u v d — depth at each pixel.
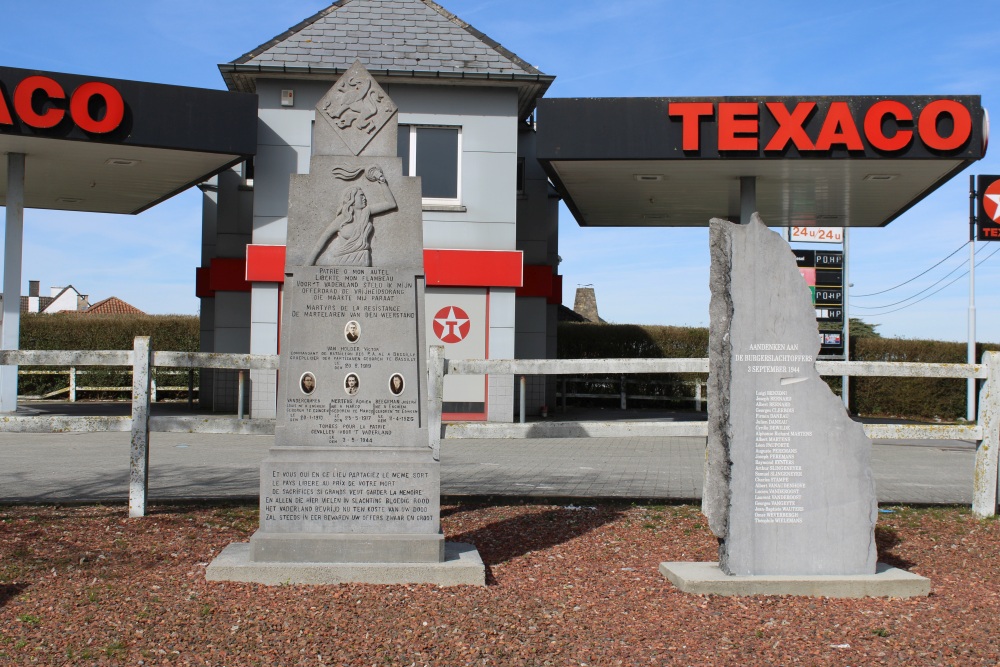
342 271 6.54
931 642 5.37
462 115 18.56
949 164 16.86
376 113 6.69
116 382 26.95
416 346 6.53
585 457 14.06
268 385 17.94
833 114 16.23
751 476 6.41
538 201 21.77
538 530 8.00
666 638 5.37
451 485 10.65
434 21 18.95
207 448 14.52
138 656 4.89
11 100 15.98
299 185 6.59
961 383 26.36
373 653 5.00
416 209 6.63
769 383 6.45
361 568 6.19
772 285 6.48
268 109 18.17
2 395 18.50
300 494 6.36
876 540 7.91
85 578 6.20
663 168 17.47
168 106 16.81
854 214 22.72
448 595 5.98
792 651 5.21
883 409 27.06
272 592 5.94
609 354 27.25
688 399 25.88
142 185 20.64
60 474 11.07
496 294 18.34
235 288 20.92
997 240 22.98
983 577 6.80
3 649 4.94
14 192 17.78
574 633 5.39
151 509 8.44
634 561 7.03
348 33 18.58
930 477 12.44
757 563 6.39
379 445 6.45
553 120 16.69
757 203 21.27
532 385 21.78
